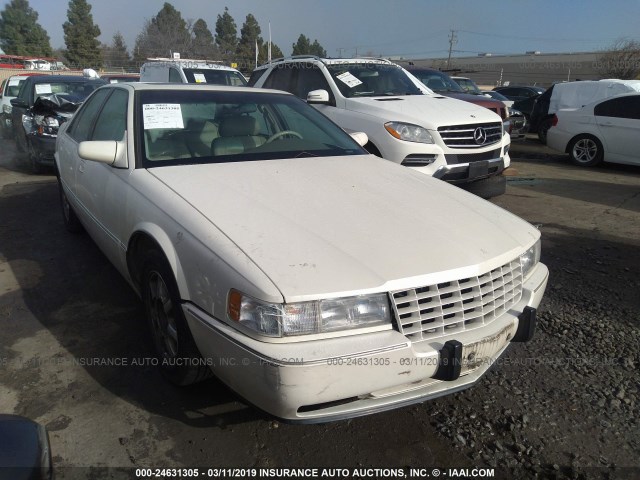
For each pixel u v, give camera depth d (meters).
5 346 3.18
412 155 5.56
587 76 56.81
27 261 4.53
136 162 3.09
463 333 2.23
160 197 2.70
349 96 6.41
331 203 2.66
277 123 3.79
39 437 1.57
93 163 3.67
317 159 3.42
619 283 4.32
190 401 2.71
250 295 2.00
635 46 36.22
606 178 8.91
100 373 2.93
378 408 2.18
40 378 2.87
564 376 3.01
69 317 3.56
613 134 9.53
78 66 62.78
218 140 3.39
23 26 70.12
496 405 2.75
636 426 2.62
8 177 8.00
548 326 3.58
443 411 2.70
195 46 57.19
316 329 1.99
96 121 4.09
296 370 1.92
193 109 3.52
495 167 6.11
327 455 2.38
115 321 3.51
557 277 4.42
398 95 6.58
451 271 2.21
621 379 2.99
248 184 2.83
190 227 2.39
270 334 1.97
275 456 2.37
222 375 2.23
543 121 13.37
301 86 7.02
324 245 2.24
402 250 2.27
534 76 64.00
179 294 2.39
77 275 4.25
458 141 5.73
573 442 2.50
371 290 2.05
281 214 2.48
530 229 2.85
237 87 4.00
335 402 2.12
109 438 2.44
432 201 2.86
